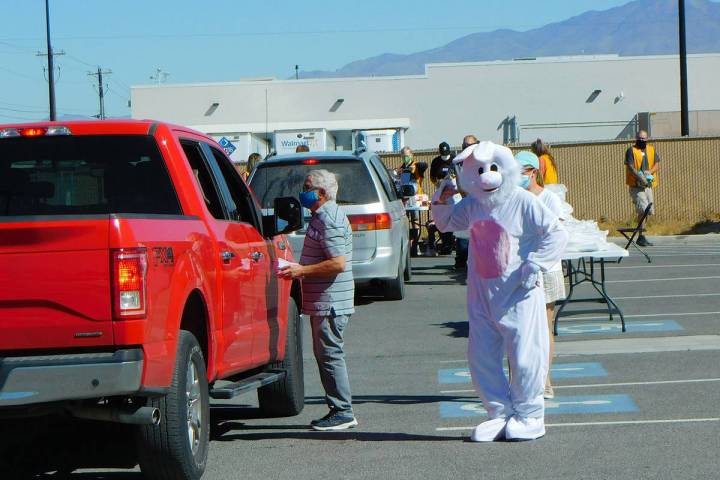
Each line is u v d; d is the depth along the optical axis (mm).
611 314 15109
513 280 8484
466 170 8461
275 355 9562
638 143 26469
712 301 17125
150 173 7906
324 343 9250
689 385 10719
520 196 8445
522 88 63656
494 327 8648
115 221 6590
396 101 64188
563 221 12883
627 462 7793
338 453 8492
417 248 26828
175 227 7320
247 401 11125
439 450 8430
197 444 7566
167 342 6922
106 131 8000
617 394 10414
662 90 63500
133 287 6555
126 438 9336
